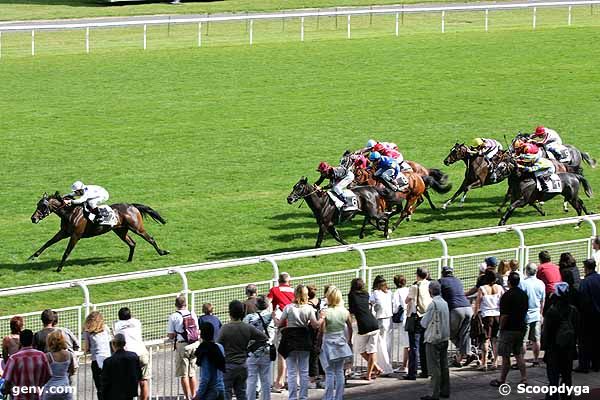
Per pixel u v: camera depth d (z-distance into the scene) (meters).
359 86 49.56
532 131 42.97
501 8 61.28
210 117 44.53
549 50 56.50
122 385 16.06
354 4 70.88
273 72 51.72
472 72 52.16
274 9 68.69
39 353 15.89
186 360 18.33
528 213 33.25
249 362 17.50
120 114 44.69
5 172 37.12
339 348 17.61
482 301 19.69
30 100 46.31
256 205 33.84
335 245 29.66
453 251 28.73
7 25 61.75
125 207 28.19
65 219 27.48
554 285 20.47
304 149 40.34
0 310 24.20
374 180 30.59
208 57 54.47
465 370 19.81
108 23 55.00
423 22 64.81
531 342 21.25
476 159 32.84
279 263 27.88
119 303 20.48
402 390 18.81
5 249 29.41
